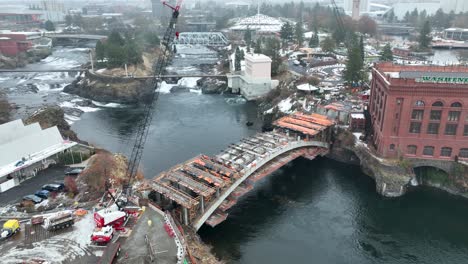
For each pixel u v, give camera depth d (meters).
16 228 74.62
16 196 89.75
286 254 82.62
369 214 97.44
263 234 89.62
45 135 111.31
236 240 87.19
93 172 97.31
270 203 103.12
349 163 126.88
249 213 98.38
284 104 168.25
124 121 175.25
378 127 116.88
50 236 73.31
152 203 85.12
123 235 73.50
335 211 99.00
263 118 169.50
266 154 107.25
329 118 136.12
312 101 156.25
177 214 85.50
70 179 91.75
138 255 67.38
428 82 102.75
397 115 108.00
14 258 66.50
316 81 179.25
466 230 90.25
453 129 105.94
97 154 113.19
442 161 107.88
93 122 173.62
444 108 104.25
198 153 133.38
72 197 88.75
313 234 89.69
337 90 169.75
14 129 112.44
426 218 95.19
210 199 89.44
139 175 105.56
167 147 139.88
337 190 109.69
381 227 92.00
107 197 87.94
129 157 129.25
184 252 68.69
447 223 93.06
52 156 109.06
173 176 92.44
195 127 163.25
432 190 108.69
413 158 110.00
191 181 89.25
